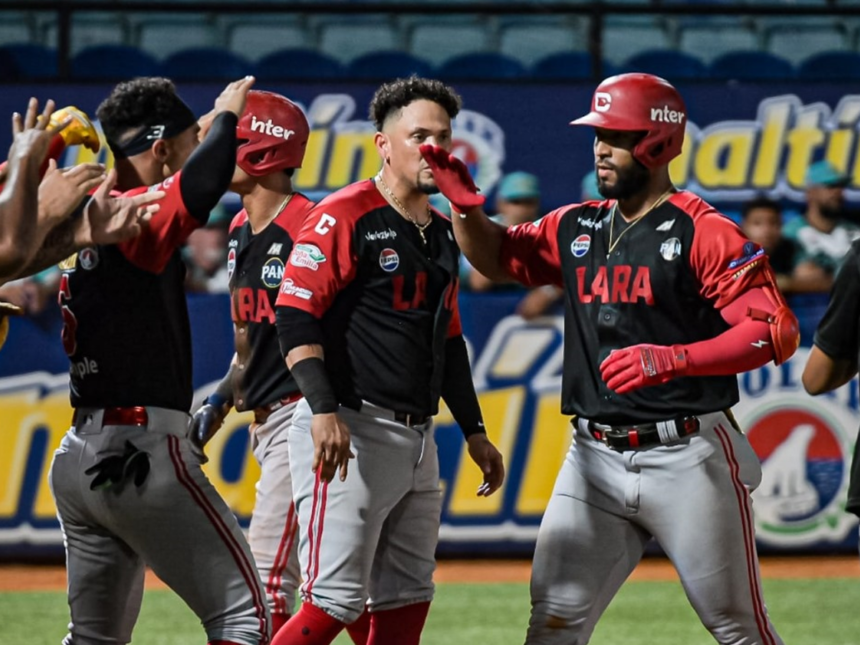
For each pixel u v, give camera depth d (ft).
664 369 44.91
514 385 106.42
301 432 50.83
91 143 45.27
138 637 77.66
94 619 46.93
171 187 43.01
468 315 106.63
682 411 47.01
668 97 47.26
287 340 48.96
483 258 51.83
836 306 45.37
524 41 122.52
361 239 49.78
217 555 44.83
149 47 120.47
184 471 44.65
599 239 48.96
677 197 48.03
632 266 47.62
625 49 122.72
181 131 45.55
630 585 97.30
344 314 50.11
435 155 48.26
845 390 107.14
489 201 106.73
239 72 120.67
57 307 104.27
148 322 44.42
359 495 49.37
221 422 61.57
